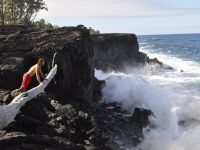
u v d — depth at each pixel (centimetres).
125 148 1728
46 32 2227
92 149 1271
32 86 1728
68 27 2280
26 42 2034
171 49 8150
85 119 1455
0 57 1861
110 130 1825
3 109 1274
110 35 4209
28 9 4912
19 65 1773
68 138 1310
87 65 1991
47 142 1218
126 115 2070
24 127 1329
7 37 2116
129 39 4341
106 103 2231
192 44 10181
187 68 4681
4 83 1703
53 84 1812
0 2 4644
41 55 1873
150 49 8244
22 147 1164
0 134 1227
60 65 1827
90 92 2052
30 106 1442
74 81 1917
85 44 2077
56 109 1509
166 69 4522
